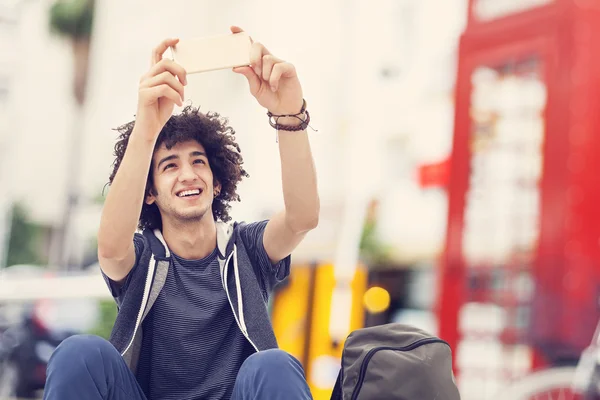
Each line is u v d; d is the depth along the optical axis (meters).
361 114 7.55
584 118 4.13
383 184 6.85
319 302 5.34
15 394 5.97
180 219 1.94
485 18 4.70
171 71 1.81
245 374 1.61
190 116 2.08
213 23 11.71
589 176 4.12
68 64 15.86
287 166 1.95
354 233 6.10
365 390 1.69
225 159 2.16
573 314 4.08
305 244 5.91
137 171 1.82
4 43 16.34
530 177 4.33
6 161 15.78
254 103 9.88
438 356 1.73
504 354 4.34
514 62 4.48
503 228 4.44
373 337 1.81
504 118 4.51
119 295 1.96
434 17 6.73
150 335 1.91
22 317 6.07
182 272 1.94
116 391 1.67
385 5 7.46
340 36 8.29
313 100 8.37
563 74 4.21
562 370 4.00
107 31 15.48
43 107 15.92
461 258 4.65
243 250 2.01
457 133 4.76
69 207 14.48
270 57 1.85
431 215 6.10
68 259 13.80
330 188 7.48
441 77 6.57
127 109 14.84
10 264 14.83
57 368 1.60
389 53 7.34
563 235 4.14
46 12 16.16
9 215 15.05
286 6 9.32
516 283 4.33
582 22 4.17
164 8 13.56
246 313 1.90
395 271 5.87
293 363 1.62
